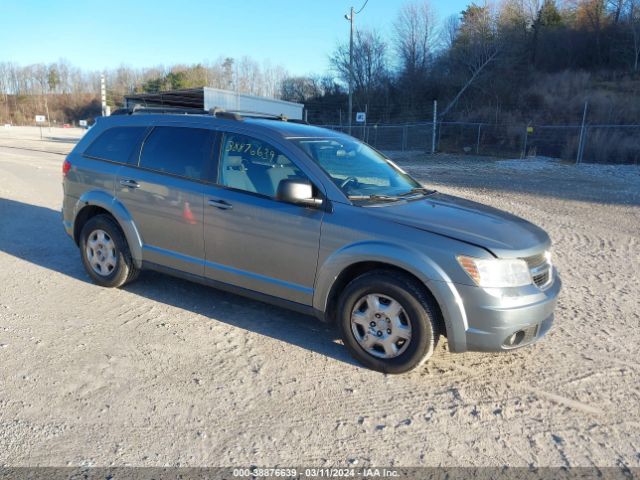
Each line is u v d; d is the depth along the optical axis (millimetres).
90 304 5070
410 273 3762
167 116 5172
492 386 3812
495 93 45781
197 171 4746
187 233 4766
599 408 3562
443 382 3846
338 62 54094
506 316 3570
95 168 5418
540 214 11492
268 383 3746
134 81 90062
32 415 3268
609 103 38906
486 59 48812
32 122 98000
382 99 52125
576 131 31531
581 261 7516
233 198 4457
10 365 3857
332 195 4086
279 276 4297
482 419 3400
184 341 4352
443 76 50719
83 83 108312
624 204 13297
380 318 3881
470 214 4180
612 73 50031
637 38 51812
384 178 4703
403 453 3041
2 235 7730
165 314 4891
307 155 4277
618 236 9352
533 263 3850
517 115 40219
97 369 3844
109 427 3176
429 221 3867
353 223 3920
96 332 4461
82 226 5703
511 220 4254
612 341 4652
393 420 3359
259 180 4406
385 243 3777
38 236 7766
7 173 15367
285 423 3285
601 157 26859
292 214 4152
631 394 3750
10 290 5398
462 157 30422
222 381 3748
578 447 3139
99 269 5500
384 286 3791
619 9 55062
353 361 4109
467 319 3615
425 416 3414
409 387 3758
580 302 5691
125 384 3658
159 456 2938
